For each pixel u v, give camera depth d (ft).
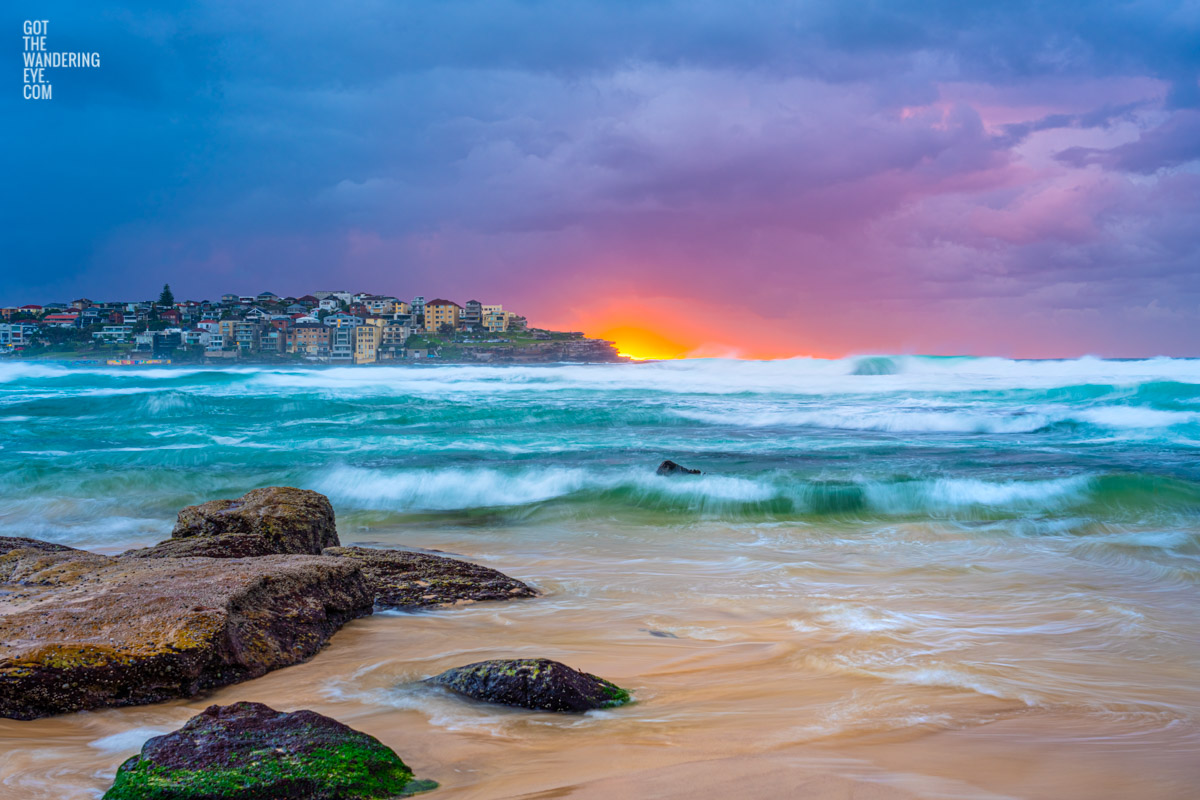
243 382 172.24
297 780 11.03
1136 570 33.24
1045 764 12.39
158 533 42.78
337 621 23.36
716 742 13.65
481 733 14.38
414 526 45.88
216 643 17.90
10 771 12.98
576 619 24.68
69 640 17.33
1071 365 186.19
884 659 19.93
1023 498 49.67
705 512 48.49
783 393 135.33
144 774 11.00
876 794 10.89
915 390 133.90
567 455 70.95
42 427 93.61
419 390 148.87
